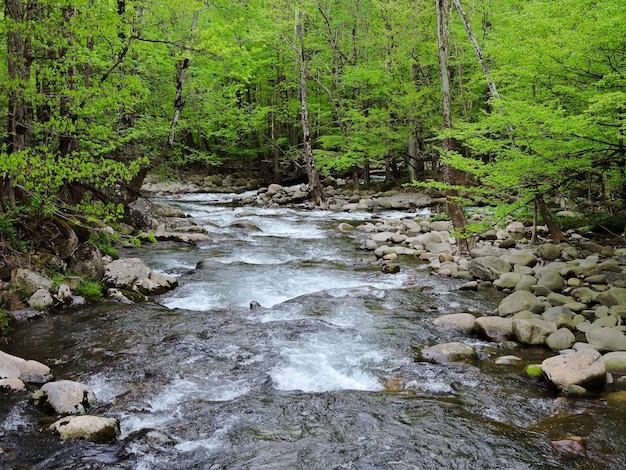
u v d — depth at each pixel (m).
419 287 10.47
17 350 6.88
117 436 4.81
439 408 5.47
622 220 14.07
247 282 10.79
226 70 19.20
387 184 28.34
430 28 22.91
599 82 8.87
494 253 12.49
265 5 24.42
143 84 14.47
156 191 30.19
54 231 9.55
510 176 10.20
